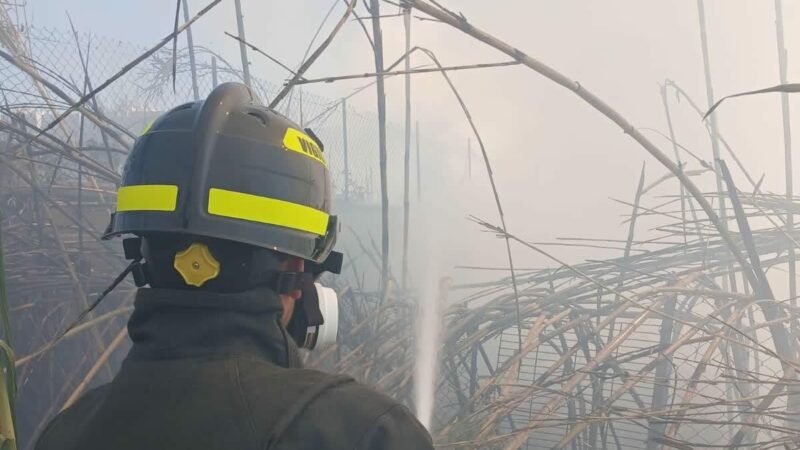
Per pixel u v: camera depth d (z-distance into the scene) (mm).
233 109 1076
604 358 3602
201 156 1002
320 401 864
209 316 926
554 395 4020
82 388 3820
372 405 886
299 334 1106
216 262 958
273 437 818
